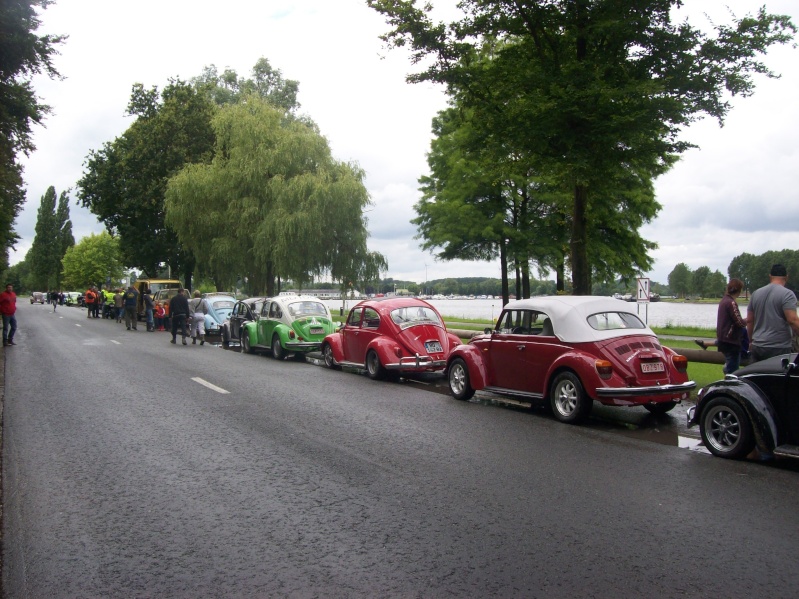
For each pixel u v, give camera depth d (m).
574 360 9.30
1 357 18.53
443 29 13.88
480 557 4.54
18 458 7.42
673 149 13.18
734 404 7.20
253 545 4.82
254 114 35.78
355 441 8.23
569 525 5.17
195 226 35.78
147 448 7.88
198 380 13.91
